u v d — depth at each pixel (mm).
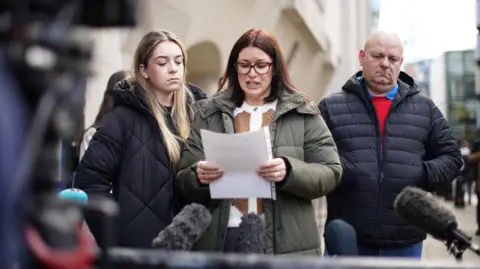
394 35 7172
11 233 2053
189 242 4699
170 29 14523
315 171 5566
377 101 7266
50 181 2238
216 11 16688
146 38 6309
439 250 10758
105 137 5996
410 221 4312
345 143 7160
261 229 5113
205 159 5539
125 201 5930
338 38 43156
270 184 5363
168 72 6230
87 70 2299
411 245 7129
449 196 27875
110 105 7047
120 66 11789
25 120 2133
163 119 6152
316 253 5750
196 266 2686
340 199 7195
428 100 7367
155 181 5977
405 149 7098
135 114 6109
